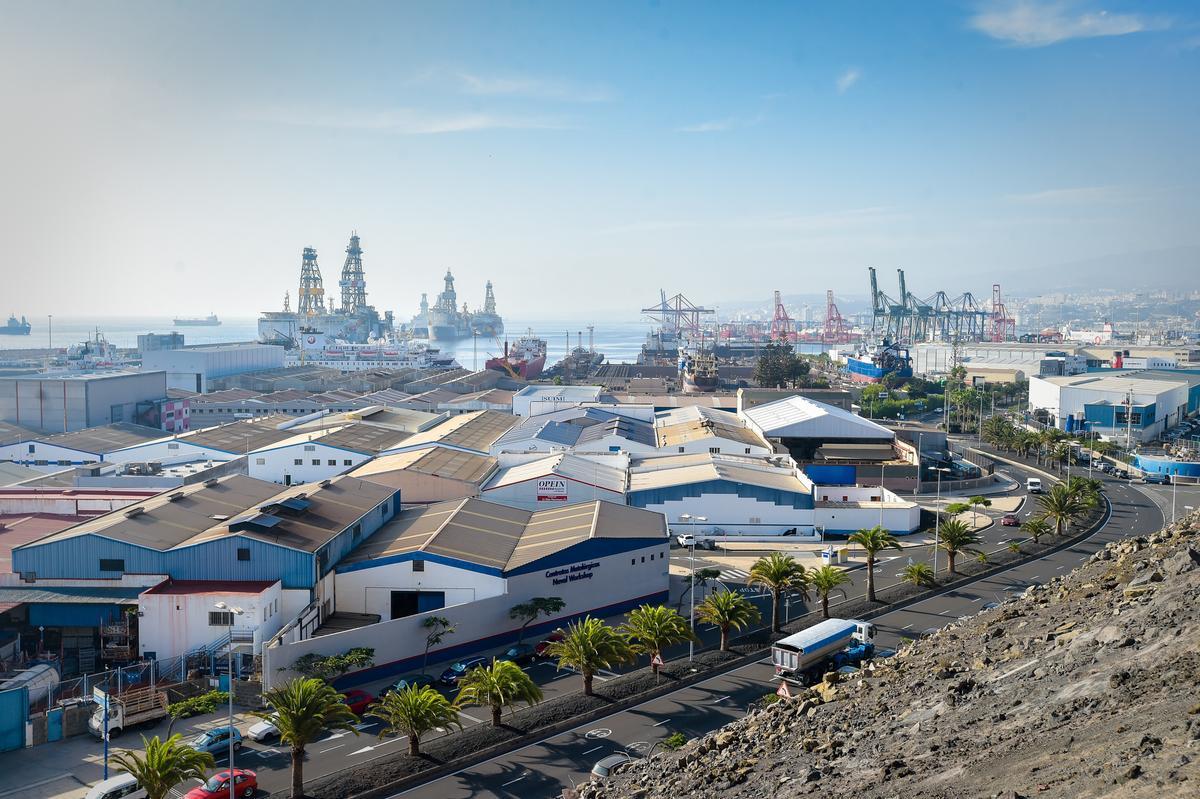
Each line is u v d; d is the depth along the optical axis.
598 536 79.56
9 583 70.06
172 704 57.31
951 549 88.62
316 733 47.31
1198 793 21.02
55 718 55.06
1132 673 31.67
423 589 74.62
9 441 143.25
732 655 66.69
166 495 86.31
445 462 119.75
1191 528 53.47
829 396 197.62
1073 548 99.12
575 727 55.00
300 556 69.62
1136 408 185.62
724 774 37.16
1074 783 24.25
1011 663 39.56
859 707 41.34
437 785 47.75
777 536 107.88
